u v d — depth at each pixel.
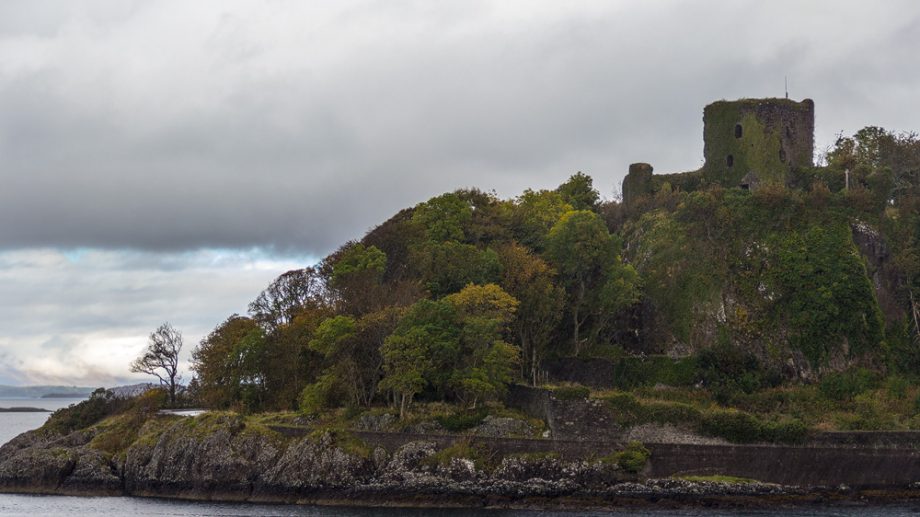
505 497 87.50
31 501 94.94
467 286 109.50
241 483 94.00
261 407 113.38
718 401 109.00
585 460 89.00
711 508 86.56
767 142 135.00
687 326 119.12
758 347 115.88
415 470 90.00
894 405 106.94
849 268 116.88
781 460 89.75
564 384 110.56
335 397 107.31
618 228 139.25
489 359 101.12
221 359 118.19
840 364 113.56
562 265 120.75
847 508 86.81
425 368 100.50
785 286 118.06
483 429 98.62
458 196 140.00
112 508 90.12
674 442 94.94
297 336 114.38
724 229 123.62
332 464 91.56
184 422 101.44
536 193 143.62
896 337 116.44
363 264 121.00
